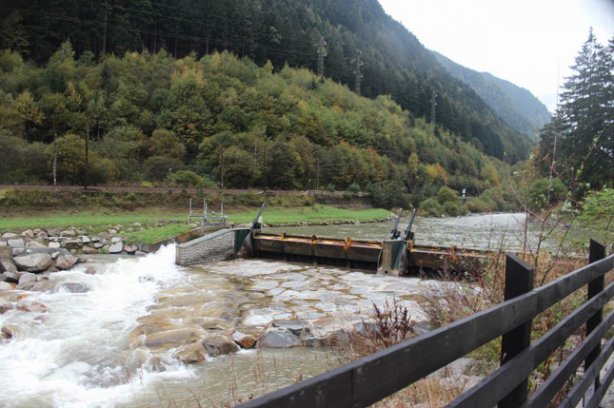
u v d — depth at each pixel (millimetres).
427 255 14281
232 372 6711
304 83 109000
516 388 1984
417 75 164125
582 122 21984
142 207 34219
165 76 75250
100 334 8367
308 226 38625
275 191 51562
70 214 28984
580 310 2955
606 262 3682
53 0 67500
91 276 13898
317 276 14430
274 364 6906
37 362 7199
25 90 52656
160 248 18297
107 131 56844
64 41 69625
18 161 35250
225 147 58188
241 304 10453
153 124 62312
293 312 9625
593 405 3164
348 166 71312
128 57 77875
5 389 6234
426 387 3865
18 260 14172
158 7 94000
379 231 33156
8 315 9383
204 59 90812
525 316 1998
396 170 82750
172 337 7867
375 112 110875
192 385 6285
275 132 74000
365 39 186500
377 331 5645
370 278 14039
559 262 5496
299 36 127750
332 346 7746
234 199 43594
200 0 102750
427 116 139750
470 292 6160
